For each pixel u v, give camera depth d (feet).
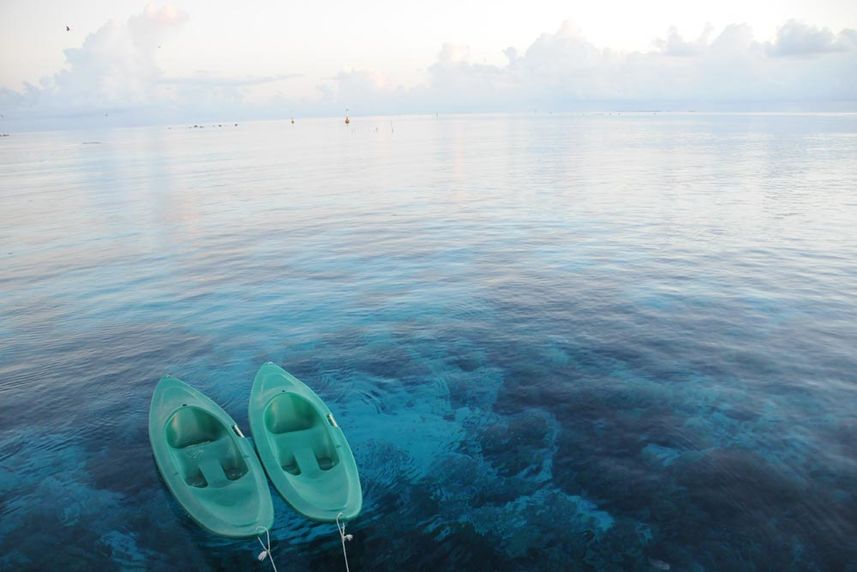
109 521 33.42
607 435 40.14
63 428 42.96
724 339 54.24
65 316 65.05
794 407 42.60
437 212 120.78
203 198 147.33
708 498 33.63
